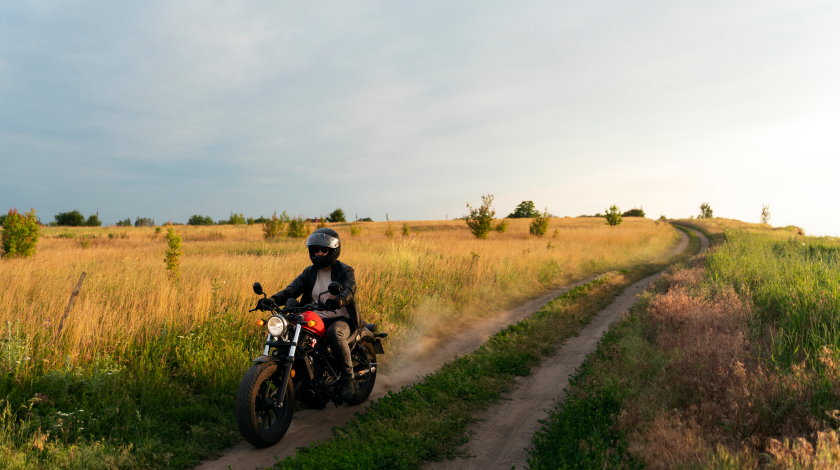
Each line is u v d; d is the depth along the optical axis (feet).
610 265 69.41
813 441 11.22
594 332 28.78
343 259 44.83
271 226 108.88
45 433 13.47
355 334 16.43
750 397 13.47
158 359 19.16
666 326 25.04
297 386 14.60
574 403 15.49
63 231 141.18
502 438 14.42
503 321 32.91
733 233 118.52
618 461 10.96
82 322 19.99
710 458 10.89
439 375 19.95
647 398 15.20
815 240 83.71
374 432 14.32
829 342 18.20
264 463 12.92
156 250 68.95
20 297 24.20
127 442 13.66
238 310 25.08
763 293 27.91
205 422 15.30
